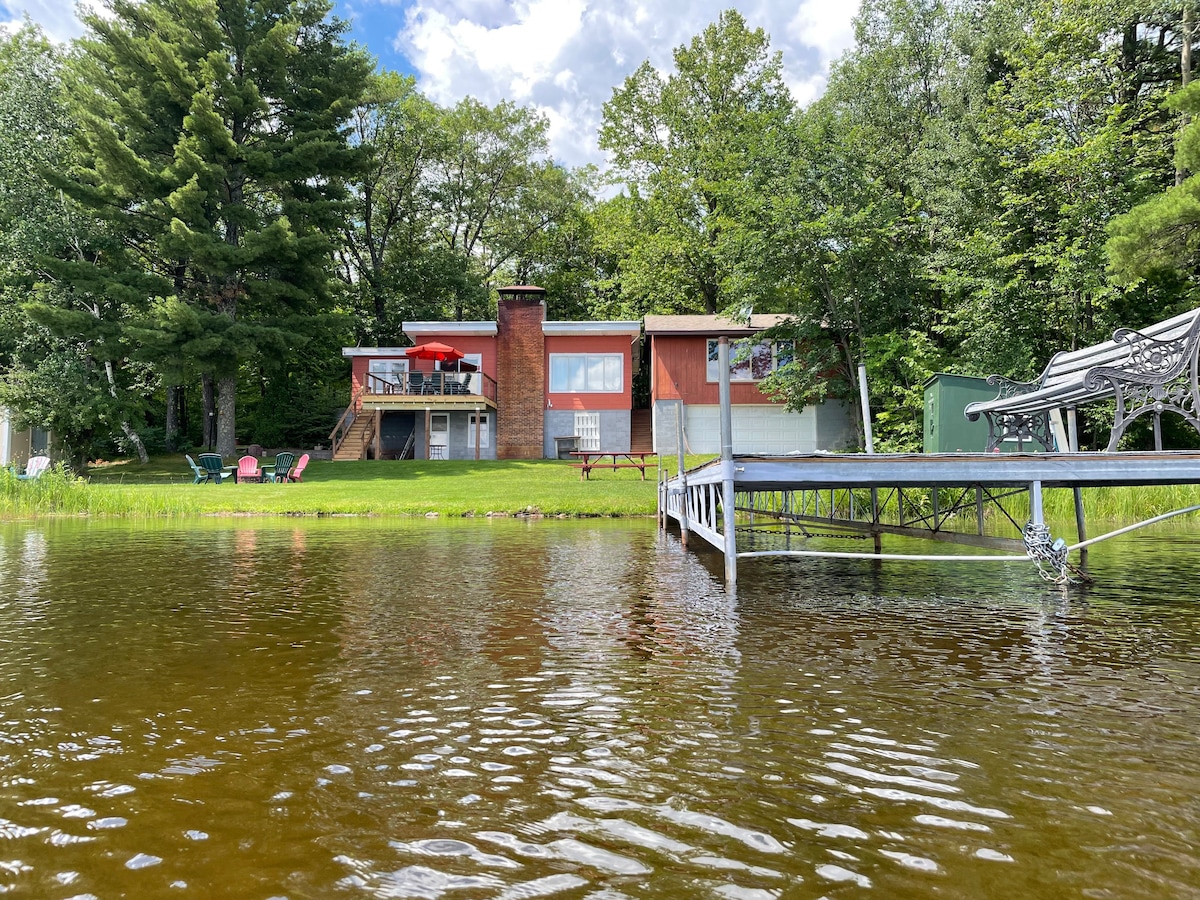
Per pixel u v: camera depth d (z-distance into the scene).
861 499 12.24
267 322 26.48
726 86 32.28
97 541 10.12
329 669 3.42
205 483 20.80
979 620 4.51
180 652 3.76
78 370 23.33
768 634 4.13
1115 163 16.27
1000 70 21.67
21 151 23.61
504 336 29.12
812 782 2.12
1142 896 1.53
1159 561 7.27
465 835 1.81
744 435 26.95
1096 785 2.09
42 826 1.86
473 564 7.47
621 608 4.97
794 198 19.39
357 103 30.22
